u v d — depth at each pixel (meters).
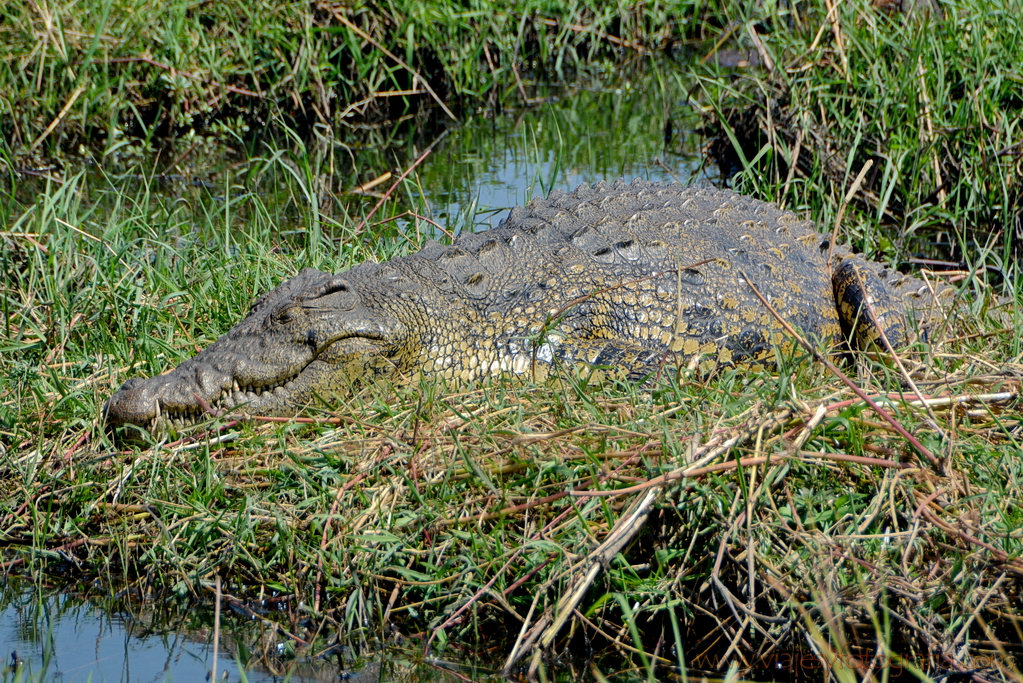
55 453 11.02
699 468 8.95
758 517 8.95
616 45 37.12
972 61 20.53
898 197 20.12
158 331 13.61
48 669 8.76
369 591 9.19
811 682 8.44
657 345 12.59
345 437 10.69
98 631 9.38
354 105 27.61
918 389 10.84
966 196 19.67
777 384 10.31
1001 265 16.78
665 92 31.77
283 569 9.66
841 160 20.78
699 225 13.80
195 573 9.74
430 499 9.60
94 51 23.28
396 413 11.05
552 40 34.88
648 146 26.05
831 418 9.63
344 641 8.99
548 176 23.06
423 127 28.12
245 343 11.27
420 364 11.84
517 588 9.06
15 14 25.70
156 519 9.88
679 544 9.05
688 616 8.88
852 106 21.28
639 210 13.93
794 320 13.52
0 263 14.53
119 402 10.88
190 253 16.16
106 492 10.42
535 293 12.41
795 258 14.09
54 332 13.17
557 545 8.72
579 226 13.45
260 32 26.92
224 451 10.85
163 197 21.73
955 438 9.91
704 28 38.84
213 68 26.27
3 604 9.77
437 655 8.78
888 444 9.75
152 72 26.36
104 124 25.69
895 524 8.79
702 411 10.45
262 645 9.05
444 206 20.69
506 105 30.56
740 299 13.03
